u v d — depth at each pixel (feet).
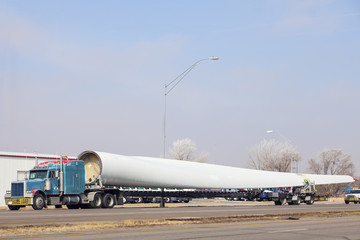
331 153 375.25
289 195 171.01
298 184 174.40
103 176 120.88
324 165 376.89
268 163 351.05
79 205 121.39
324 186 332.39
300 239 46.60
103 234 50.49
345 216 81.92
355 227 60.13
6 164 163.12
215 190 158.71
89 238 46.68
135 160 130.62
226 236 48.91
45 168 111.75
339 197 322.55
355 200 183.62
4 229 53.62
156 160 148.25
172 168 141.69
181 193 147.64
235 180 157.28
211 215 82.58
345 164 372.38
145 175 131.23
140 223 62.90
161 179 135.95
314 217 78.84
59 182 112.06
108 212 90.68
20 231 52.08
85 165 124.88
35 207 108.06
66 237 47.44
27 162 169.37
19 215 80.33
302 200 176.55
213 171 156.35
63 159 116.47
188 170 147.54
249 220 70.69
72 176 114.42
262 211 98.43
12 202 109.60
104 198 119.96
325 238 47.47
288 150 348.18
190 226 60.39
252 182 161.99
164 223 63.52
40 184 109.50
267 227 59.77
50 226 57.47
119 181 125.70
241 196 164.14
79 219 70.69
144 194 136.67
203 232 53.01
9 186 163.12
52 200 111.14
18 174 166.40
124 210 100.32
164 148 154.92
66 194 113.29
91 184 121.29
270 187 166.40
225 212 93.25
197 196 152.87
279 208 117.60
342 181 200.75
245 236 48.96
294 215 82.79
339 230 55.93
